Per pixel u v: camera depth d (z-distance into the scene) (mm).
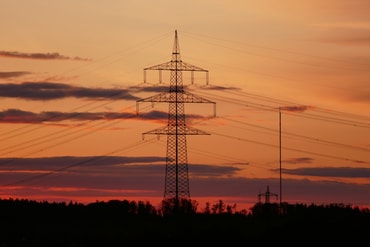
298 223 174250
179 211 167750
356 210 182375
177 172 159250
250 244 163625
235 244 163250
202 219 181750
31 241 169000
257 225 178375
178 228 168375
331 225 172750
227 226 175750
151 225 177875
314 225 172500
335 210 182375
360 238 165875
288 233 169500
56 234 180000
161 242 165000
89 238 174125
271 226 175125
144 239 167125
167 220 171125
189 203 167125
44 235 178375
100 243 168125
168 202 167625
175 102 156250
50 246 163625
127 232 179000
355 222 175125
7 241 167375
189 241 164250
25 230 184750
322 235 167750
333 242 164375
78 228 190375
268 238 167250
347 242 163875
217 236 167000
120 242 168250
